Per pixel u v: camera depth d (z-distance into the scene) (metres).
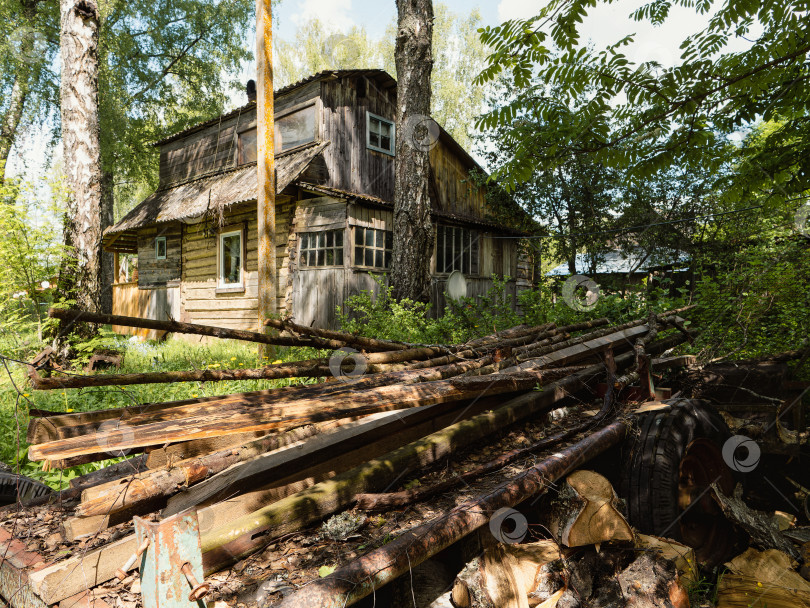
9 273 6.32
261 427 1.81
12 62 14.66
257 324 10.91
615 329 4.24
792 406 3.76
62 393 5.17
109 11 17.30
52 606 1.50
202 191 11.60
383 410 2.15
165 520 1.24
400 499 1.98
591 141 3.09
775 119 3.15
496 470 2.38
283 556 1.71
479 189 13.16
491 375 2.73
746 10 2.50
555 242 13.00
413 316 7.18
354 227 9.61
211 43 20.61
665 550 2.42
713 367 3.94
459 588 1.87
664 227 10.33
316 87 10.19
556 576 2.05
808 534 3.20
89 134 7.87
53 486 3.37
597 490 2.37
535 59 2.93
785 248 5.68
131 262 29.81
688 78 2.79
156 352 8.94
